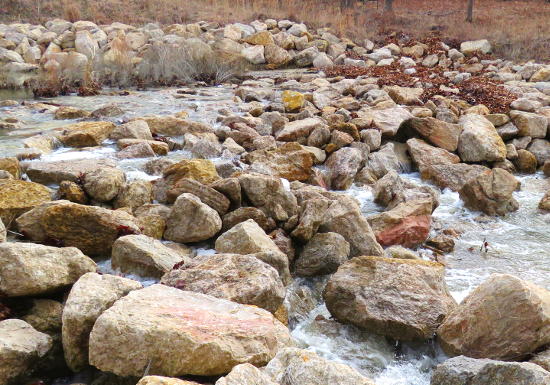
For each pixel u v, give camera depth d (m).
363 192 10.36
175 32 26.31
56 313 5.34
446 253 8.32
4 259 5.34
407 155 12.09
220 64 21.83
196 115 14.23
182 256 6.59
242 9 30.34
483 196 9.72
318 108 14.92
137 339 4.44
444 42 26.20
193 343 4.38
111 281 5.29
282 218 7.86
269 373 4.27
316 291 6.95
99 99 16.59
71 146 11.33
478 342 5.35
